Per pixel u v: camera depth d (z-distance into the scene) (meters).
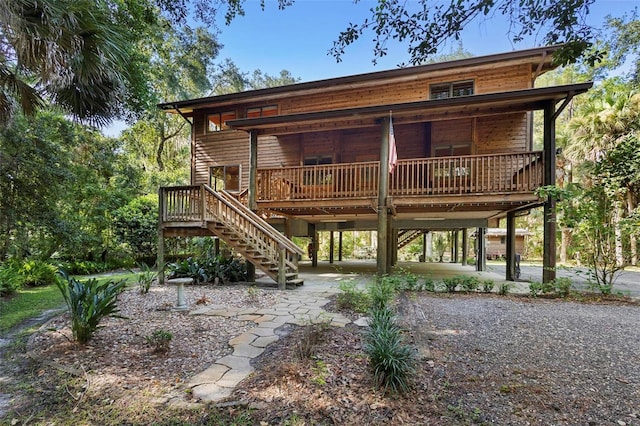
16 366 3.15
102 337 3.88
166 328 4.26
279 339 3.88
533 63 9.46
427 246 21.81
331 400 2.45
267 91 11.54
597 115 14.69
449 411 2.30
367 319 4.39
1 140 8.15
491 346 3.64
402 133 10.73
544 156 7.25
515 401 2.44
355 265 14.85
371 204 8.48
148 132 21.14
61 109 5.02
